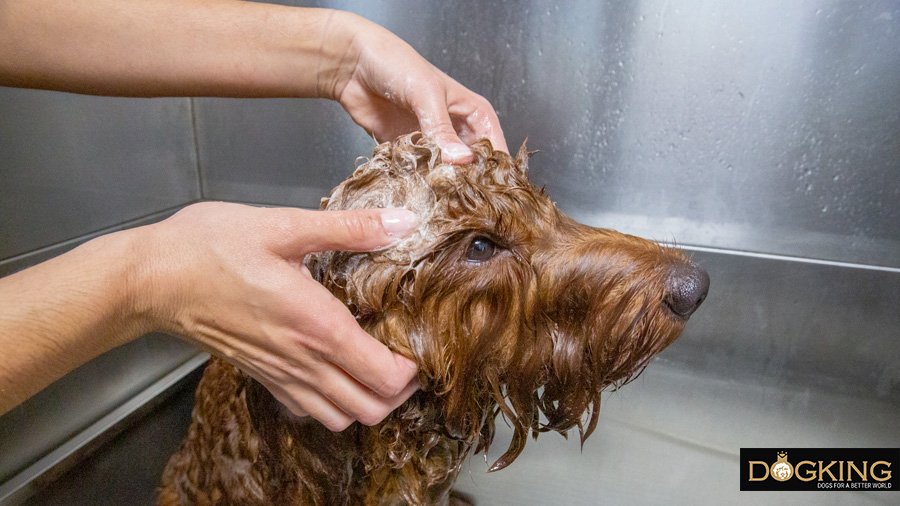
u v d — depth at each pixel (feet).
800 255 5.62
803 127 5.33
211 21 3.70
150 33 3.59
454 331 3.05
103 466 4.83
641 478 5.18
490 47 5.65
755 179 5.58
